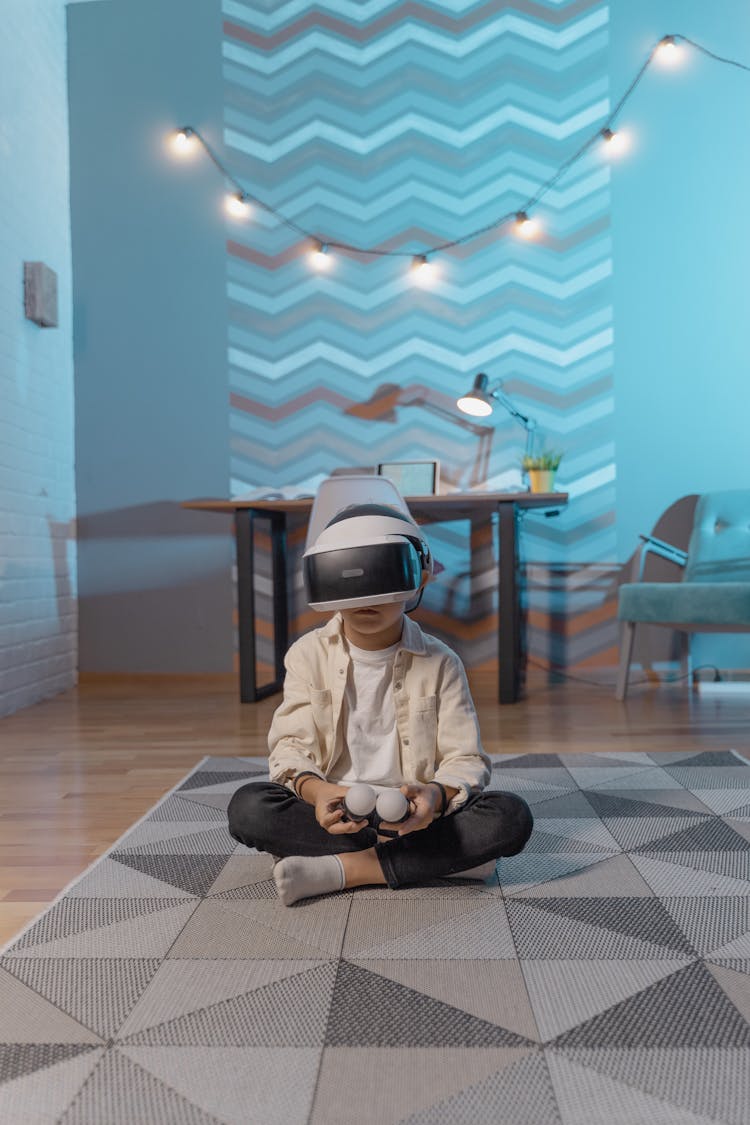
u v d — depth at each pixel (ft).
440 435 11.87
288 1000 3.33
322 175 12.01
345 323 11.98
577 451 11.69
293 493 12.00
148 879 4.62
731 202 11.51
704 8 11.51
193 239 12.12
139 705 10.31
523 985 3.41
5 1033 3.14
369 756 4.52
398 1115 2.63
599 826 5.40
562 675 11.62
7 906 4.40
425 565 4.33
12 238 10.53
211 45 12.12
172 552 12.12
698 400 11.56
